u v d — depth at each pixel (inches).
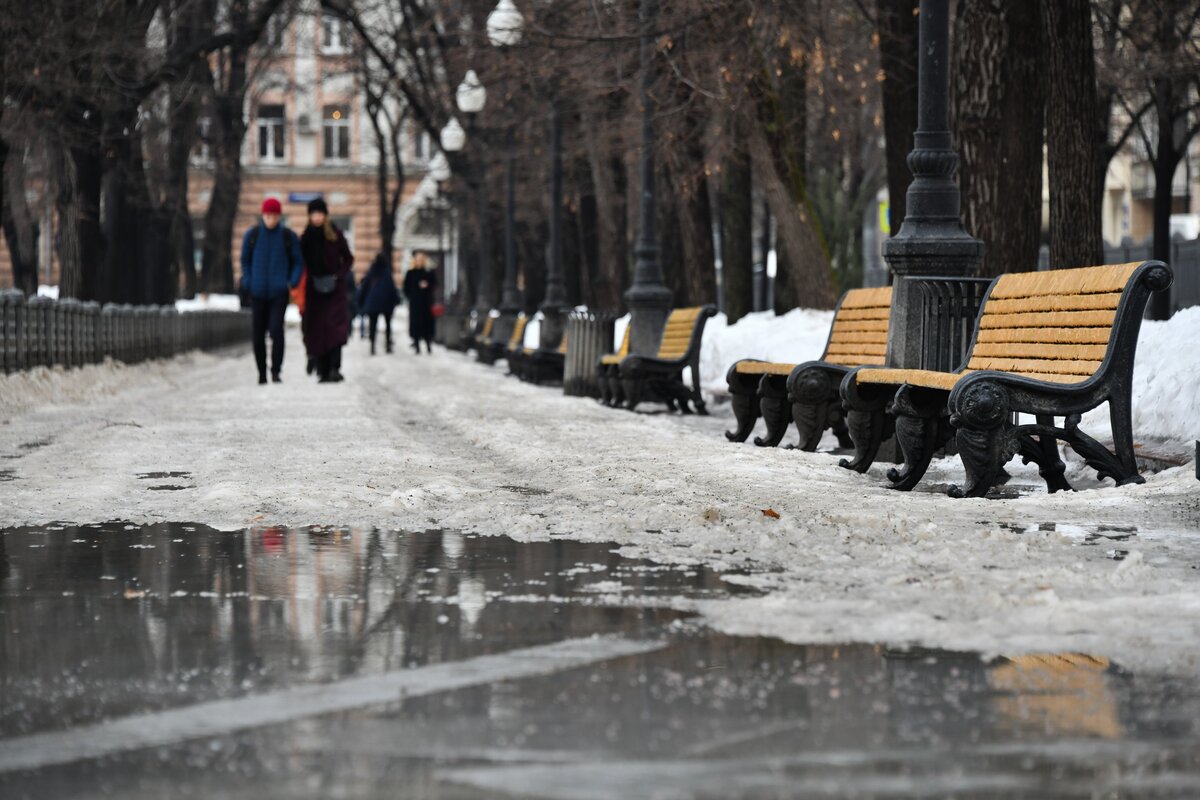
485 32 3363.7
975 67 1915.6
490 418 1882.4
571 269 5954.7
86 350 2844.5
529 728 442.3
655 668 519.8
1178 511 929.5
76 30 3425.2
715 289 3919.8
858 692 482.0
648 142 2637.8
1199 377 1339.8
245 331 6190.9
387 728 444.5
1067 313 1105.4
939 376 1095.6
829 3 2672.2
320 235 2893.7
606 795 377.4
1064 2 2054.6
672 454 1355.8
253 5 4756.4
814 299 3134.8
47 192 6107.3
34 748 428.8
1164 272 1026.7
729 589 679.7
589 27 2874.0
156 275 5674.2
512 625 603.5
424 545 833.5
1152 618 587.2
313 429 1728.6
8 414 1998.0
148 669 530.6
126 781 395.2
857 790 381.1
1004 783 387.2
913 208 1373.0
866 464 1239.5
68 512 979.9
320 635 587.5
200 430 1711.4
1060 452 1304.1
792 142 3270.2
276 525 922.7
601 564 758.5
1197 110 3695.9
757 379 1595.7
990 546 778.8
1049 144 2096.5
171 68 4205.2
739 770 398.0
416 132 7726.4
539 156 5002.5
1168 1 3021.7
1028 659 527.8
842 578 697.0
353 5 5954.7
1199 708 461.4
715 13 2578.7
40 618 629.9
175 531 896.9
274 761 411.5
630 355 2222.0
